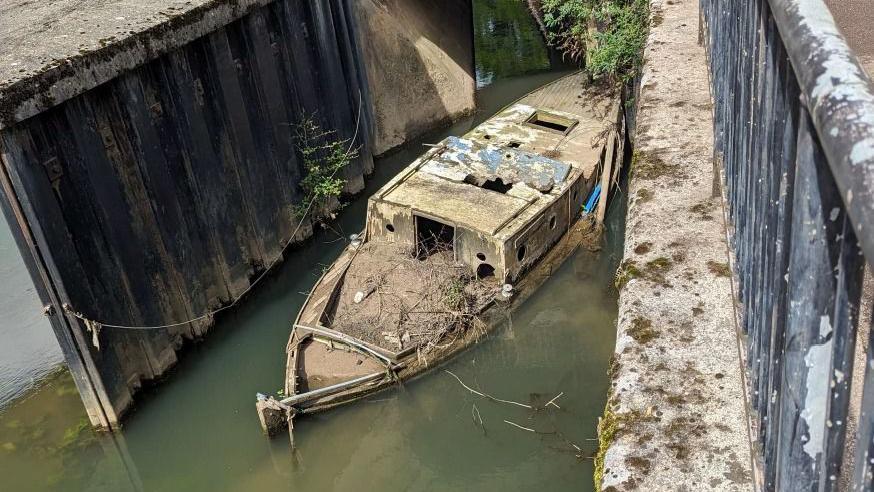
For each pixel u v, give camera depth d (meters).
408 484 10.74
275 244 15.08
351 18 17.27
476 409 11.71
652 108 5.60
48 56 10.63
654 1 7.89
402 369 11.62
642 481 2.86
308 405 11.12
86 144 10.90
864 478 1.21
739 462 2.85
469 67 20.92
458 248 13.02
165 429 12.11
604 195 14.38
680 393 3.19
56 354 13.46
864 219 0.97
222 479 11.34
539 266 13.52
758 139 2.57
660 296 3.75
